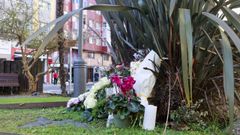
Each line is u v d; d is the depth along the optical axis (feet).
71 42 51.83
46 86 94.73
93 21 110.63
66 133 13.64
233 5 15.44
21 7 52.75
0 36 52.90
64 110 20.88
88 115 17.19
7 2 58.85
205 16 14.53
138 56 18.30
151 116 14.90
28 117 18.25
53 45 46.98
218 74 16.42
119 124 14.99
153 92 16.38
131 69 17.46
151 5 16.52
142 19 17.30
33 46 46.80
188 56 12.80
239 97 16.01
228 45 12.66
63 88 47.11
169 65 16.14
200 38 15.80
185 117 15.49
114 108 14.85
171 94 15.87
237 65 15.79
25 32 49.21
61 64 47.93
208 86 16.56
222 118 15.98
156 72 16.28
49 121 16.89
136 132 13.98
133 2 17.22
